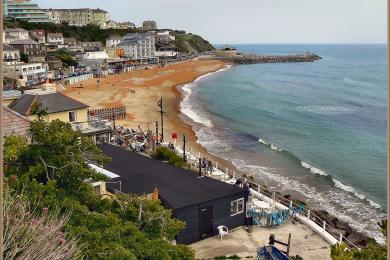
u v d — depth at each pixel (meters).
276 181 41.47
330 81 144.62
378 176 44.69
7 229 8.40
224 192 23.58
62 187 14.34
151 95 96.38
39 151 14.51
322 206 35.09
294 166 47.19
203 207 22.23
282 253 18.73
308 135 64.06
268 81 141.38
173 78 135.50
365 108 91.00
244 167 45.84
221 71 173.50
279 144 57.66
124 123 63.66
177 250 13.84
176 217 21.23
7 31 152.00
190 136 59.59
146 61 189.75
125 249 11.82
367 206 35.50
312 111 86.50
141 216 14.38
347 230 28.78
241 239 22.64
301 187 39.97
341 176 44.50
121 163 28.09
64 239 9.88
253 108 87.31
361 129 69.62
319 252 21.36
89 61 156.75
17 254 8.41
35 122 15.63
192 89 112.88
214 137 60.06
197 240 22.23
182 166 33.28
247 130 65.88
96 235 11.53
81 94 93.38
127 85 112.25
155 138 44.88
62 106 34.84
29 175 13.67
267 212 24.58
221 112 80.94
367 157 52.31
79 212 12.49
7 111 18.91
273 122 73.31
